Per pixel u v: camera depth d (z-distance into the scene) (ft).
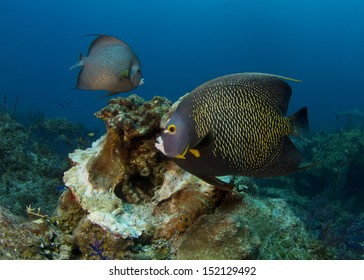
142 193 4.16
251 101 2.48
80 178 4.14
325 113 62.28
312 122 40.52
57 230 3.95
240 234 3.31
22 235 3.47
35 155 9.39
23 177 8.43
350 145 12.28
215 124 2.44
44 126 15.65
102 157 4.08
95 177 4.07
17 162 8.59
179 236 3.73
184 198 3.81
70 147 12.69
